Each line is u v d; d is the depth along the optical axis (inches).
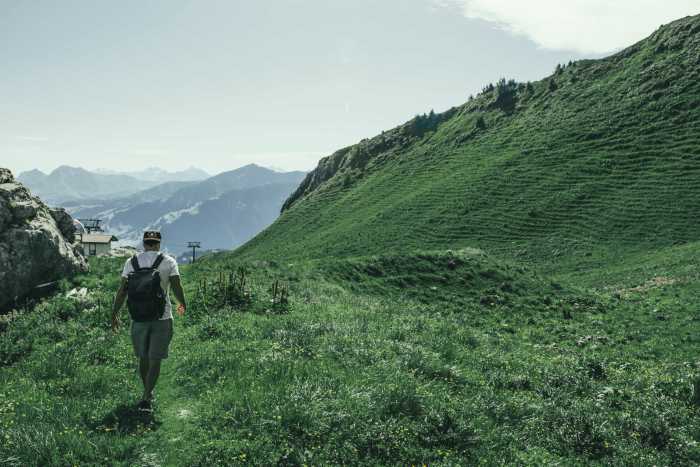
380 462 251.0
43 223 669.3
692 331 983.0
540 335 954.1
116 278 722.8
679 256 1911.9
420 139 6220.5
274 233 5324.8
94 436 246.8
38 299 612.4
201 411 288.0
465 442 283.0
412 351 457.7
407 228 3388.3
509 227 2974.9
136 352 281.1
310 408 282.4
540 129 4264.3
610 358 802.8
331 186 6205.7
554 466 285.0
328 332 518.0
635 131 3508.9
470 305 1112.8
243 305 661.3
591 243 2524.6
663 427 371.6
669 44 4306.1
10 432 241.9
